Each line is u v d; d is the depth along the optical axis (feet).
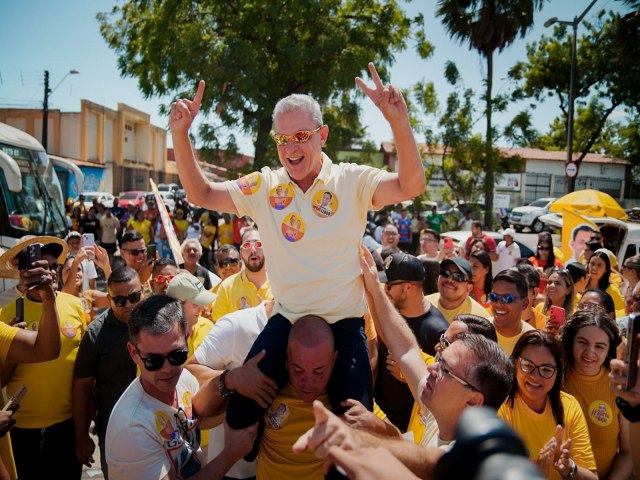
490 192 64.08
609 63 83.51
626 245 31.30
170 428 7.89
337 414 7.36
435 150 65.05
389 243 29.63
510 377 7.01
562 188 129.70
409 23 57.26
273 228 7.63
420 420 9.59
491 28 62.54
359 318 7.90
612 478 10.73
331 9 55.67
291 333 7.34
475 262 20.30
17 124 119.65
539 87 90.58
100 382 11.87
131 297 11.82
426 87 61.67
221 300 16.63
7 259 9.59
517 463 2.08
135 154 149.48
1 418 8.59
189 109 7.53
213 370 9.53
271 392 7.43
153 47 53.47
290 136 7.32
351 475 3.53
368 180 7.48
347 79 52.08
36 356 9.76
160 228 41.86
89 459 12.04
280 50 52.47
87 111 119.96
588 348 11.03
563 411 9.59
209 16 54.85
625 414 6.71
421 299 13.14
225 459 7.33
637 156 114.83
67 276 16.21
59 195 35.22
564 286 16.89
